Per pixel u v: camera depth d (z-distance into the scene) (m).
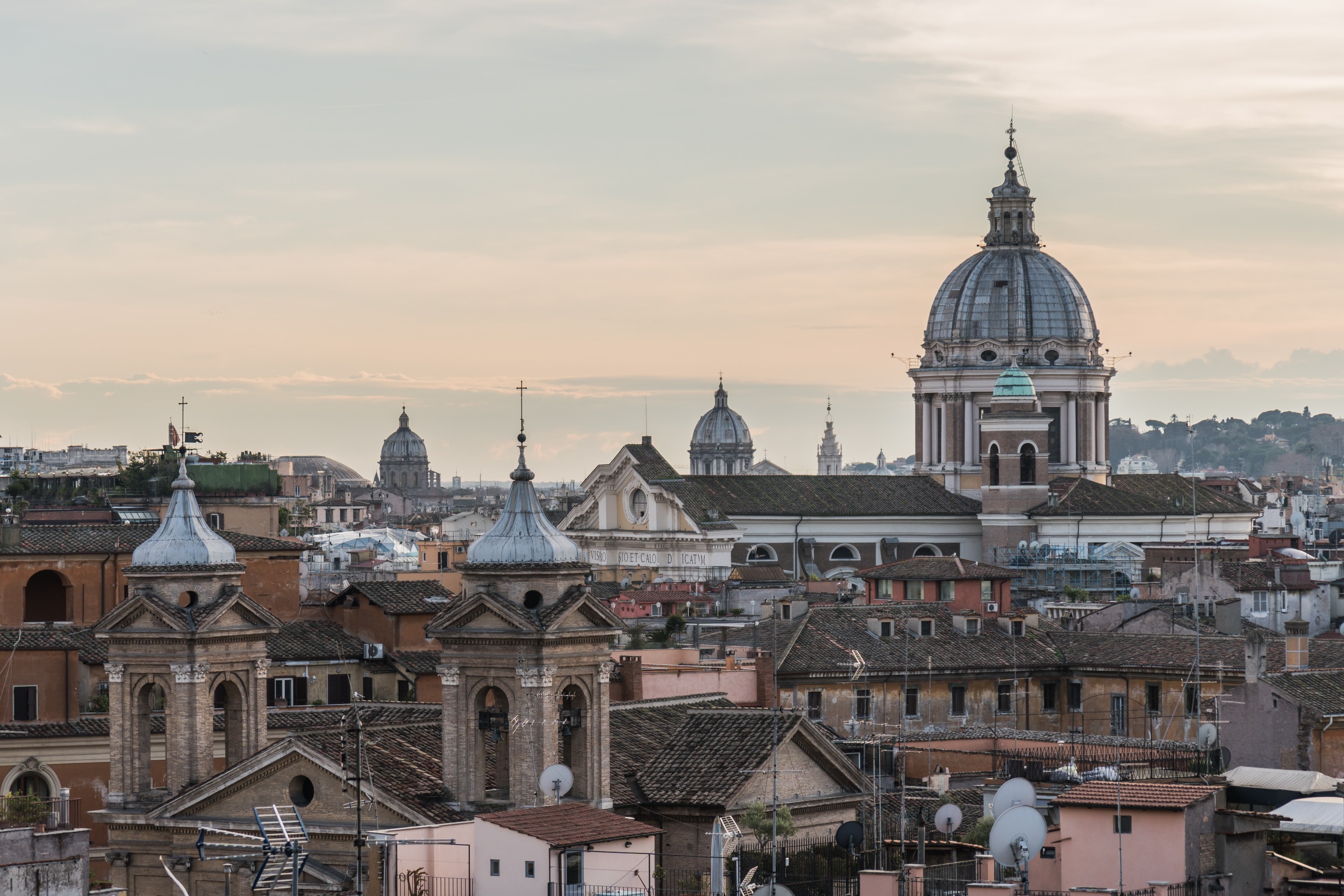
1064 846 118.81
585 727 136.12
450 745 134.50
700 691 179.62
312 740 135.62
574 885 121.19
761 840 135.62
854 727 196.75
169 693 140.75
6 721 179.00
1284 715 171.88
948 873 125.25
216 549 143.62
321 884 127.62
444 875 123.31
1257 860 119.19
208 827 135.12
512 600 134.75
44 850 108.31
